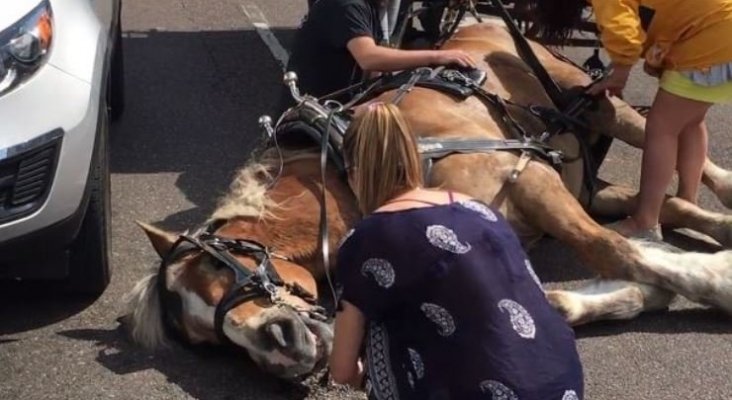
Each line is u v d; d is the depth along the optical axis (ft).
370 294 9.46
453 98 17.03
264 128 16.65
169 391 14.12
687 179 18.83
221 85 27.04
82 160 14.85
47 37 14.65
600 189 19.52
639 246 16.12
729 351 15.57
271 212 14.99
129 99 25.85
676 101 17.31
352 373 10.10
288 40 31.17
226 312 13.37
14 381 14.40
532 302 9.58
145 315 14.75
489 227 9.63
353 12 17.26
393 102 16.81
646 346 15.60
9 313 16.11
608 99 19.10
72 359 14.88
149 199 20.29
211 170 21.84
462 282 9.34
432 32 21.02
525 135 17.07
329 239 15.10
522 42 18.94
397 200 9.82
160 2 35.32
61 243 14.98
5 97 14.08
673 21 16.83
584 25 21.62
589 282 16.60
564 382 9.44
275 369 13.10
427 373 9.43
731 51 16.83
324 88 17.95
